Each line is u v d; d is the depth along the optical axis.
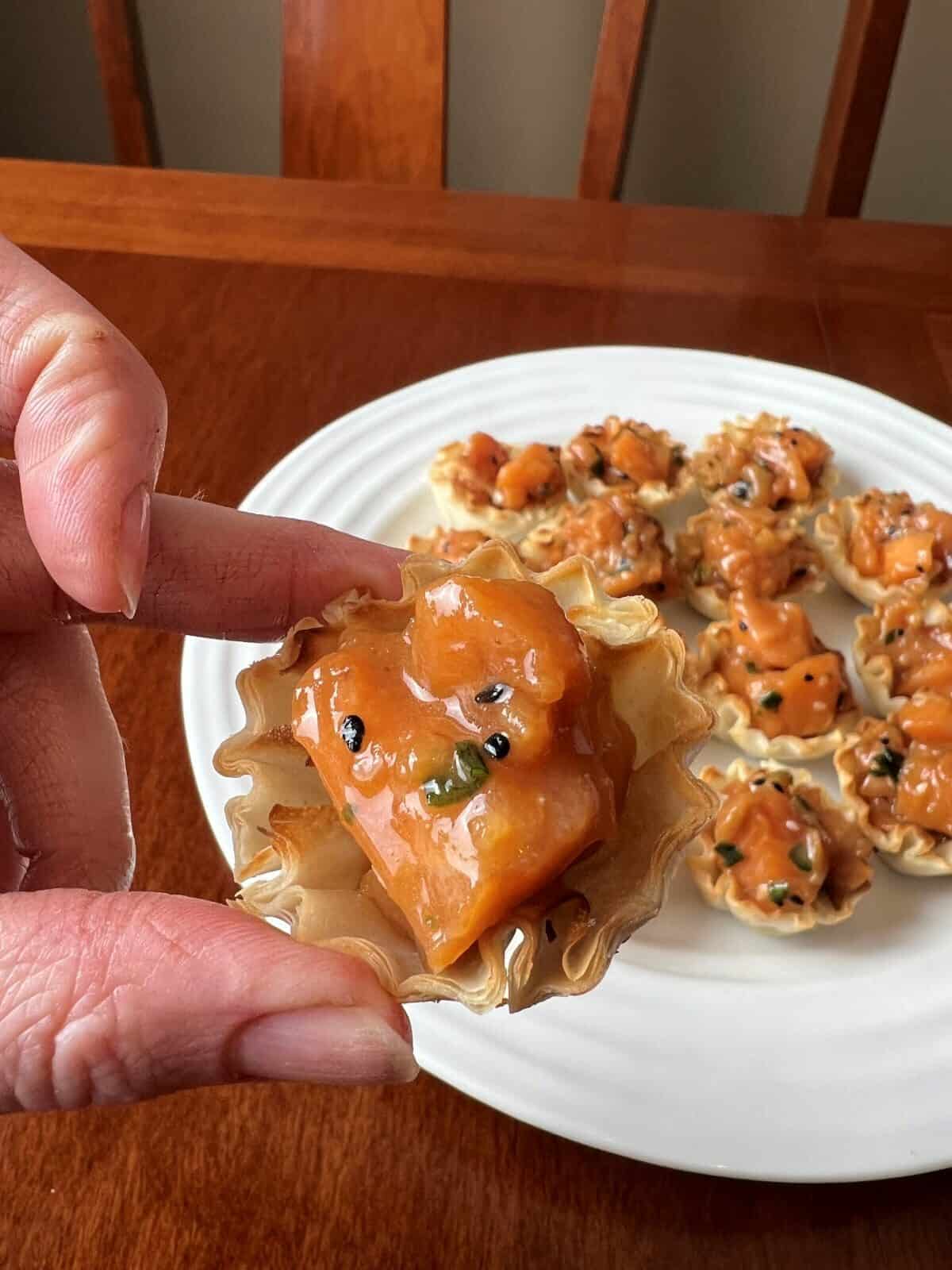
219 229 0.36
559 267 0.36
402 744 0.13
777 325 0.35
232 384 0.32
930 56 0.51
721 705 0.27
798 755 0.27
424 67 0.39
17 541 0.18
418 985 0.12
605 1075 0.18
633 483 0.32
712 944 0.22
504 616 0.13
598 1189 0.17
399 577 0.19
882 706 0.28
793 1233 0.17
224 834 0.21
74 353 0.14
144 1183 0.17
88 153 0.60
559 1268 0.16
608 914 0.13
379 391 0.33
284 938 0.12
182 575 0.19
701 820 0.14
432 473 0.31
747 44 0.51
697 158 0.56
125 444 0.13
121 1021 0.12
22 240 0.35
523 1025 0.18
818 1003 0.20
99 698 0.20
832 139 0.42
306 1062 0.12
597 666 0.14
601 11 0.50
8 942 0.12
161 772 0.23
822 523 0.31
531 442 0.33
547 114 0.54
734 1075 0.18
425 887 0.13
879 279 0.36
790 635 0.28
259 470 0.30
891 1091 0.18
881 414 0.33
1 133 0.59
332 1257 0.16
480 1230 0.17
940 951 0.21
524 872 0.12
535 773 0.13
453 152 0.56
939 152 0.54
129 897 0.13
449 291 0.35
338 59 0.39
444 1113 0.18
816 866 0.23
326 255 0.36
